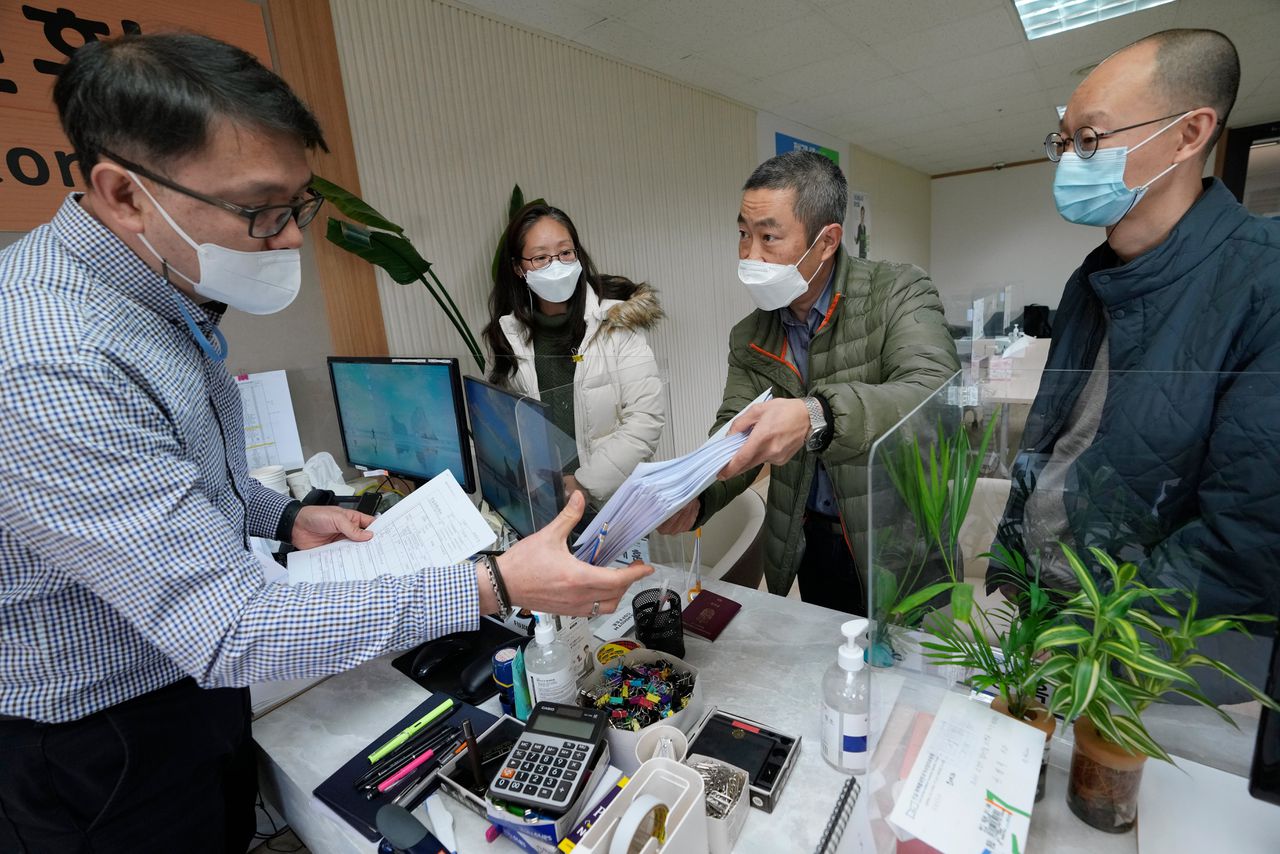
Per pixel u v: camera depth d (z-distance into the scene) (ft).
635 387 4.19
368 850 2.32
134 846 2.45
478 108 8.02
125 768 2.35
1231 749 2.19
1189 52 2.79
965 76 12.71
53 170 4.86
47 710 2.20
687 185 12.11
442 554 3.07
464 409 4.85
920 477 2.16
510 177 8.53
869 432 3.13
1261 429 2.09
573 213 9.64
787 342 4.82
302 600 2.09
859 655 2.38
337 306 6.61
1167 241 2.96
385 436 5.61
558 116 9.21
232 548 2.11
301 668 2.09
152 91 1.85
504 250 6.64
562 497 3.51
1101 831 2.05
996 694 2.23
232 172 2.05
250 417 5.82
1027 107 15.42
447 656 3.43
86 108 1.90
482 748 2.66
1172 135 2.90
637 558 4.03
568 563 2.28
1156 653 1.85
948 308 18.40
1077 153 3.13
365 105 6.82
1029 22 10.59
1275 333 2.59
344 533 3.42
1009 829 1.79
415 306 7.45
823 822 2.27
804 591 5.26
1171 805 2.08
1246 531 2.07
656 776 2.01
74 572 1.91
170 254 2.22
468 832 2.35
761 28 9.39
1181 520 2.37
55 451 1.75
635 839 1.84
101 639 2.22
